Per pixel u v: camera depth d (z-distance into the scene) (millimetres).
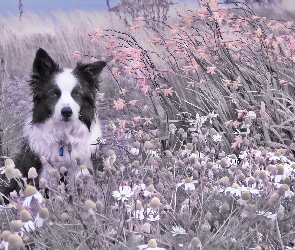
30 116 5125
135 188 3088
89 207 2729
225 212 3580
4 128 6535
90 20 13078
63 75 5078
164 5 11727
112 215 3240
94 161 4973
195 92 6035
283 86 5879
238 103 5715
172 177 3703
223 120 5727
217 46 5977
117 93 8164
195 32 6234
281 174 3357
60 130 4777
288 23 5820
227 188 3180
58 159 4000
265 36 5875
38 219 2518
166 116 6082
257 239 3238
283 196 3348
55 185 3521
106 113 7797
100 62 5293
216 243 2967
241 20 5883
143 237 2982
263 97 5738
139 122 6012
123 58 5832
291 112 5551
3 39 13141
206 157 4305
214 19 5824
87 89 5125
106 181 3885
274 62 5992
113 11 12406
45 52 5109
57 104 4816
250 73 6184
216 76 6051
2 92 7426
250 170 3953
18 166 4875
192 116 5996
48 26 14125
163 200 3406
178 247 2943
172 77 6383
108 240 3016
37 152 4734
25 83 9453
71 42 12242
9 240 2359
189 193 3660
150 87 5891
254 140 4953
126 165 4402
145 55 6387
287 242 3314
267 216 3020
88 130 4980
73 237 2963
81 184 3449
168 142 5891
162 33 8672
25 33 14047
